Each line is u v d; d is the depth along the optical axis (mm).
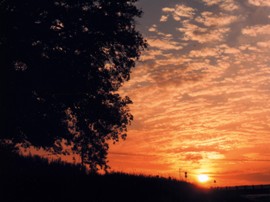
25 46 22250
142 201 18625
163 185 23703
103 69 25406
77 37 23312
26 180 19406
